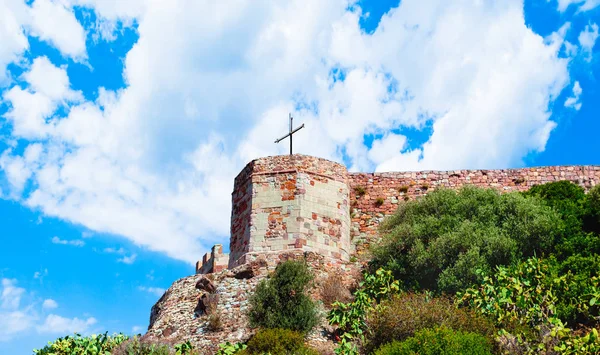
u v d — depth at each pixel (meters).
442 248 34.69
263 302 32.56
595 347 26.08
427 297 31.52
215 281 36.06
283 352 29.66
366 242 40.88
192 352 30.81
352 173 42.97
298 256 36.62
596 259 32.53
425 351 26.56
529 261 31.73
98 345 32.62
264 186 38.91
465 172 42.50
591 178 41.75
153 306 37.88
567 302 30.53
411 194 42.09
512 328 29.03
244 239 38.34
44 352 33.03
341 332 32.25
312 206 38.47
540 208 36.34
